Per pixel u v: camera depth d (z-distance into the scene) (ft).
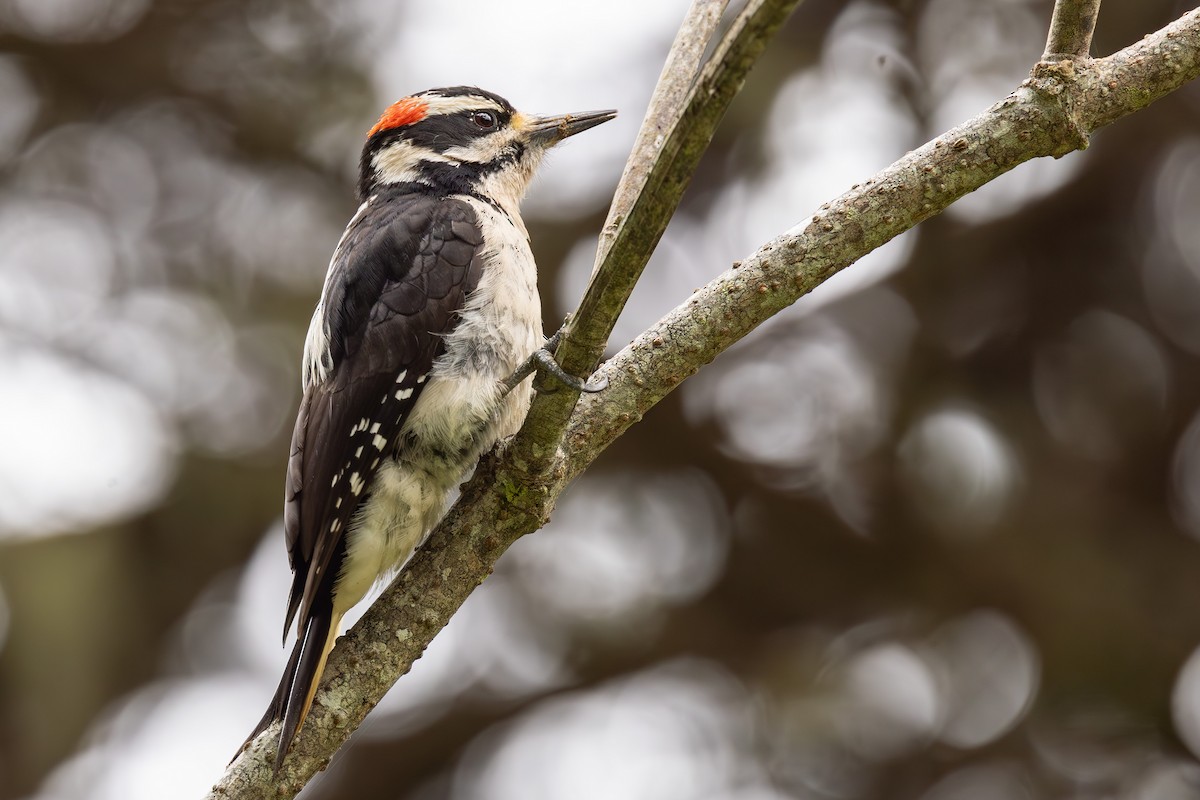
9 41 42.63
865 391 43.21
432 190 25.93
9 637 38.68
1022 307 43.80
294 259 42.70
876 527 43.34
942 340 43.27
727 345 17.70
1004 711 42.19
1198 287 43.29
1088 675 41.93
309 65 42.91
